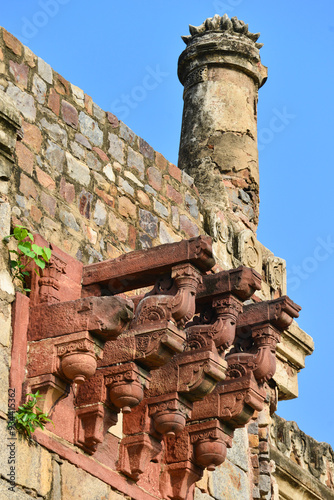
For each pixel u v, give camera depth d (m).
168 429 16.34
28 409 14.88
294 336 22.52
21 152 17.33
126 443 16.39
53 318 15.43
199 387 16.31
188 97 25.30
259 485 20.41
